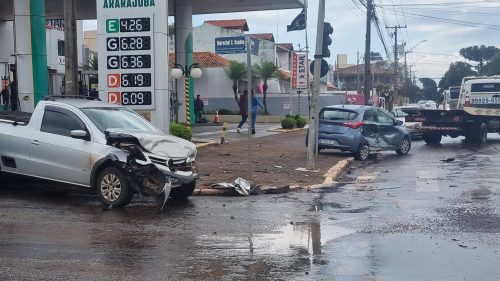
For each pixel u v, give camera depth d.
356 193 12.42
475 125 26.28
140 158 10.21
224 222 9.30
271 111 50.31
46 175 10.95
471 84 28.19
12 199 10.98
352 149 19.42
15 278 6.23
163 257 7.16
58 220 9.22
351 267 6.76
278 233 8.52
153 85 17.84
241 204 11.04
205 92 49.72
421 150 23.61
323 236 8.34
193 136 24.30
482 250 7.50
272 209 10.52
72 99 11.80
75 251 7.37
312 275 6.45
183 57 31.52
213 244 7.83
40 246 7.59
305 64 34.66
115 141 10.34
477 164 17.77
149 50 17.80
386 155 21.55
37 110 11.26
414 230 8.69
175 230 8.66
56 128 10.96
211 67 49.44
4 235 8.15
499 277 6.37
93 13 33.34
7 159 11.31
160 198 10.11
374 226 8.99
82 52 42.50
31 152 11.02
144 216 9.71
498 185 13.26
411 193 12.29
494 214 9.83
